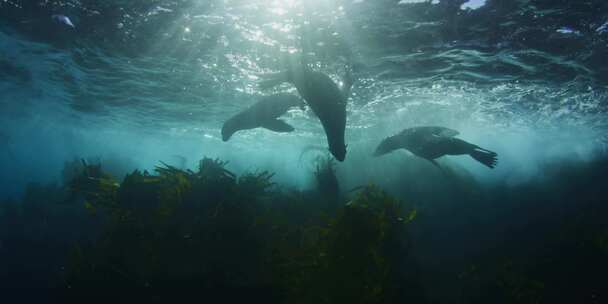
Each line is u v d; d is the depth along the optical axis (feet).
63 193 60.23
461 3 32.24
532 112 72.38
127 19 38.50
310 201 35.12
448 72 48.93
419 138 23.50
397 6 32.42
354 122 81.25
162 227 20.85
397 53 42.24
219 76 53.52
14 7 38.11
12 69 60.34
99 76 58.80
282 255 19.31
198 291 19.04
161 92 65.41
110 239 22.33
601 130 89.97
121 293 19.66
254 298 18.70
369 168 83.15
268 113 18.28
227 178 24.73
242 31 38.22
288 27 36.22
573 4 32.14
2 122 118.32
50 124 117.08
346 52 41.52
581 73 48.52
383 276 18.04
